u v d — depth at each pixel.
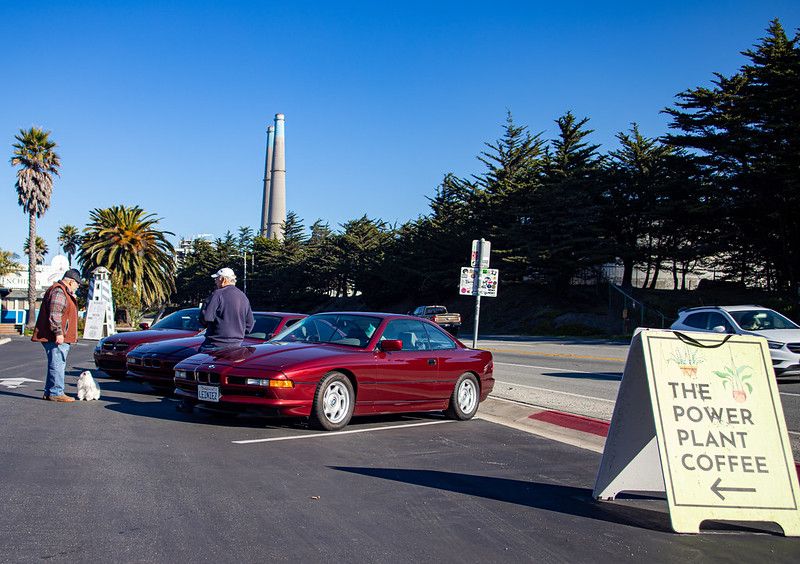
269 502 5.20
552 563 4.21
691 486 4.94
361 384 8.37
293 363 7.92
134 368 10.91
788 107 33.94
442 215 63.22
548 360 21.00
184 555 4.07
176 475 5.87
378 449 7.33
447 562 4.15
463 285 14.93
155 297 64.06
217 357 8.30
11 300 71.88
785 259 38.53
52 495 5.18
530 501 5.58
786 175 33.81
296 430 8.15
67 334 10.02
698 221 42.62
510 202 51.88
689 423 5.10
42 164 50.09
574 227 46.41
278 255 90.12
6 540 4.21
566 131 48.59
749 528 5.13
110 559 3.96
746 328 14.41
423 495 5.59
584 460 7.21
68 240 110.88
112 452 6.66
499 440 8.19
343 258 76.50
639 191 45.84
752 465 5.09
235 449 6.98
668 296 43.44
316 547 4.29
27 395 10.59
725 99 38.00
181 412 9.09
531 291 53.59
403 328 9.27
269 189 113.81
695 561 4.37
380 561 4.10
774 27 37.84
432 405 9.28
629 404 5.58
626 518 5.25
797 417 10.01
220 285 9.03
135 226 59.84
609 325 41.22
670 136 39.91
